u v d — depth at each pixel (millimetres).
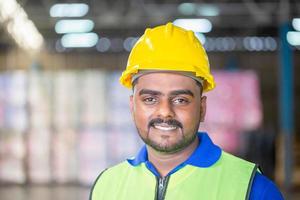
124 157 14750
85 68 18656
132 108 2102
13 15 12484
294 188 15031
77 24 15570
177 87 1896
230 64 18531
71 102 14836
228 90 14742
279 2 13766
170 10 13969
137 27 16172
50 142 14742
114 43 18750
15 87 14781
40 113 14789
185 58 1932
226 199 1940
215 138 14727
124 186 2117
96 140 14734
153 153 2047
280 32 15344
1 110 14742
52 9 14133
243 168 2004
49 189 13953
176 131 1899
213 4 14086
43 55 18344
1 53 17656
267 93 19422
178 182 2010
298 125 20484
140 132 1955
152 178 2053
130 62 2018
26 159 14703
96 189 2182
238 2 14141
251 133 14695
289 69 15312
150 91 1912
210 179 1993
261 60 19094
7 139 14758
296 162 18219
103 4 14133
